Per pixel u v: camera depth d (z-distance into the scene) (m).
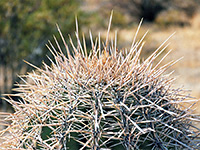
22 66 6.81
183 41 12.17
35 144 1.76
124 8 16.09
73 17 7.07
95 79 1.86
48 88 1.91
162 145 1.77
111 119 1.74
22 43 6.80
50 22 6.90
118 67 1.95
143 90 1.86
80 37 7.09
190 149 1.83
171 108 1.89
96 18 8.00
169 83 2.02
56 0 7.00
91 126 1.69
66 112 1.78
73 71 1.94
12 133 1.90
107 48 2.03
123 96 1.79
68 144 1.72
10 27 6.85
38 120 1.83
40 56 6.80
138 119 1.77
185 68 9.36
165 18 15.39
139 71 1.95
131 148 1.69
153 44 11.51
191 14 16.31
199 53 10.70
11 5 6.82
